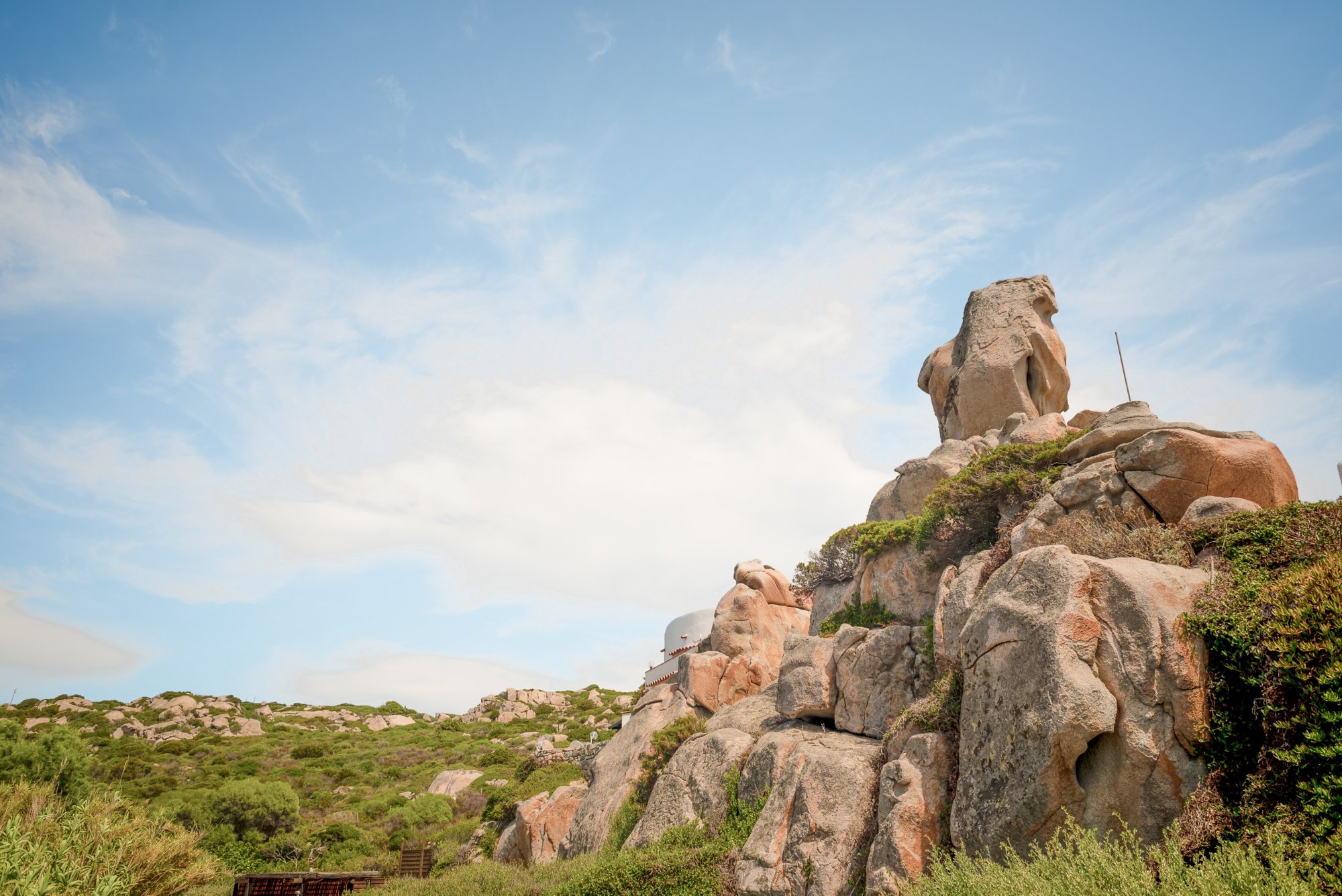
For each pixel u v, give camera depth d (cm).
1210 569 1344
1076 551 1583
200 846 4041
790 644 2305
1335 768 1025
